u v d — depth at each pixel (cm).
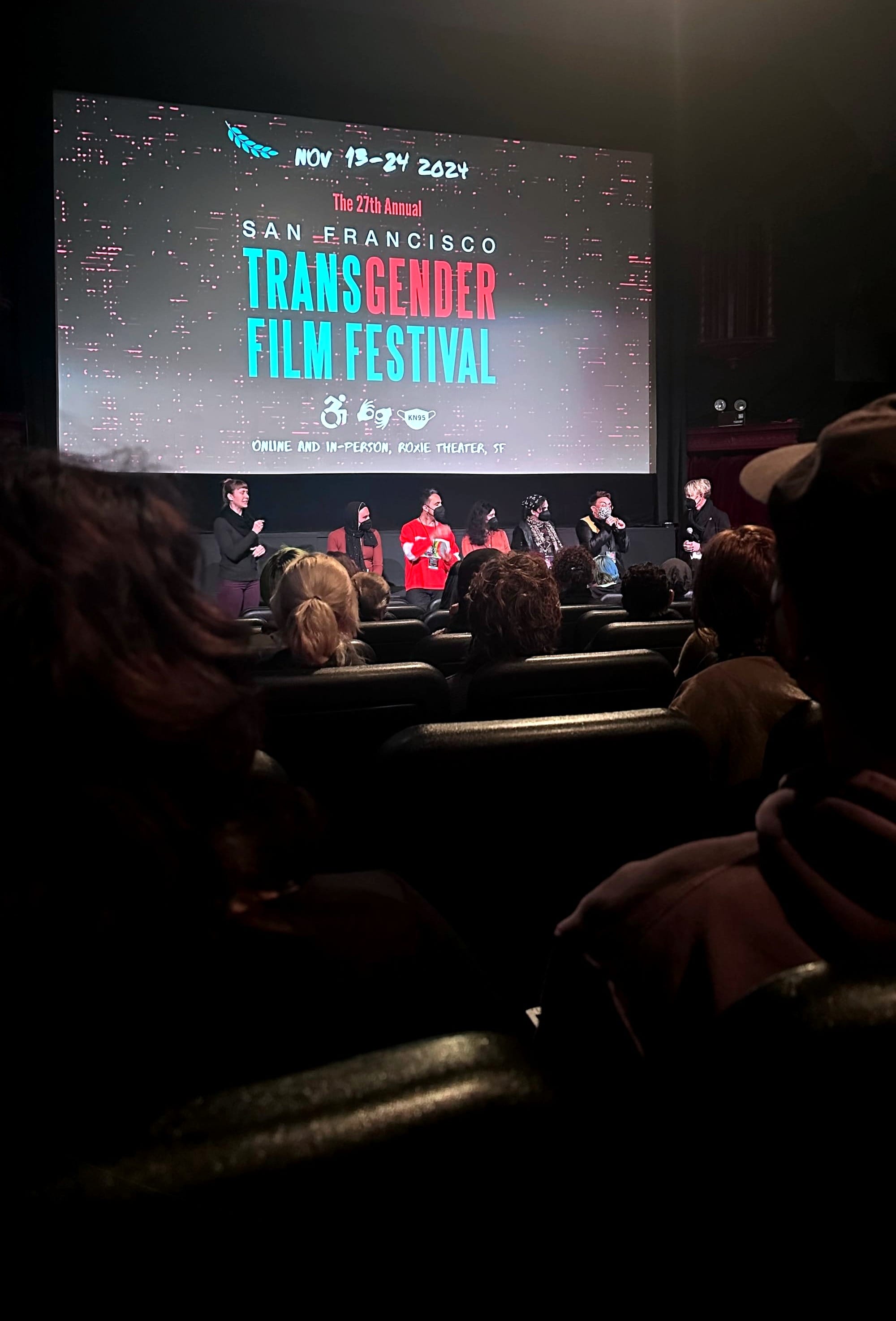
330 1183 34
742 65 959
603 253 949
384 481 938
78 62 803
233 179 843
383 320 891
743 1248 42
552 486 989
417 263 897
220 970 40
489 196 913
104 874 36
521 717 190
